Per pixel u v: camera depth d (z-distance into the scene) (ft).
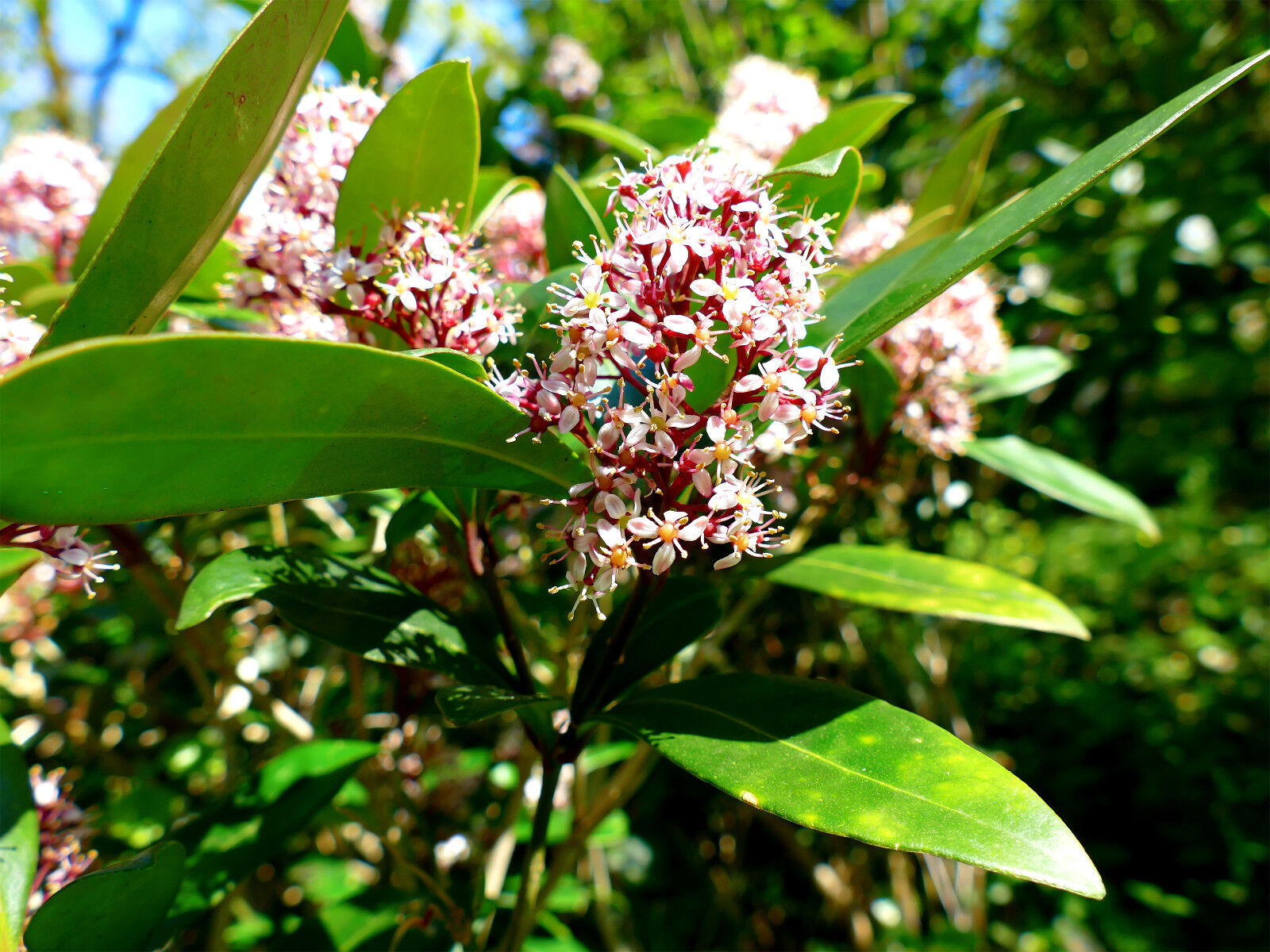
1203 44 1.78
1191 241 1.64
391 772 0.91
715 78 1.70
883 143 1.63
